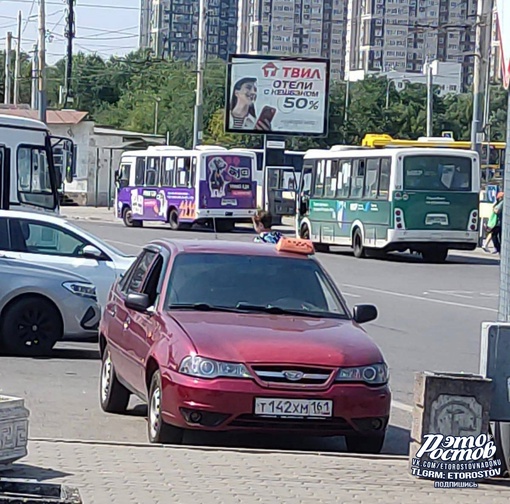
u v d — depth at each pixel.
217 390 9.03
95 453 9.02
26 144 26.75
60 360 14.86
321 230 41.62
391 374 14.49
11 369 13.93
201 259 10.73
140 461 8.81
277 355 9.21
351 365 9.32
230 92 57.91
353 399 9.20
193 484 8.14
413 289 27.45
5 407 7.75
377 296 25.39
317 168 42.47
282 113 58.44
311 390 9.13
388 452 10.18
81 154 75.00
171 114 101.44
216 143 92.00
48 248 16.81
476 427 8.41
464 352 16.78
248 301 10.40
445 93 102.88
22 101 104.62
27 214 16.91
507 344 8.44
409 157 36.88
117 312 11.34
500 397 8.44
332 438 10.65
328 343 9.52
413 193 36.75
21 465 8.44
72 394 12.43
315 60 58.53
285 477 8.49
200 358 9.16
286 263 10.91
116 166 76.12
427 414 8.45
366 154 38.72
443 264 37.00
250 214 51.59
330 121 92.25
